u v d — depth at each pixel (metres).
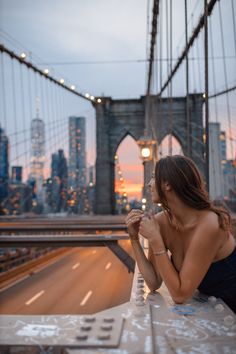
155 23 20.42
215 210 1.65
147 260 1.83
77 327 1.12
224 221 1.62
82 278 17.56
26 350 0.99
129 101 53.75
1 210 61.88
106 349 0.98
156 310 1.40
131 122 53.66
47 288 15.57
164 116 48.72
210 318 1.30
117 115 53.94
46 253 24.17
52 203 120.00
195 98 43.84
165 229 1.78
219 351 0.99
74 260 23.89
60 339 1.02
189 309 1.42
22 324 1.14
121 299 13.32
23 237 7.66
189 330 1.16
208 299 1.61
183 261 1.66
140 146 10.80
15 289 15.54
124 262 7.44
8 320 1.18
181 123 48.00
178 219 1.67
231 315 1.34
